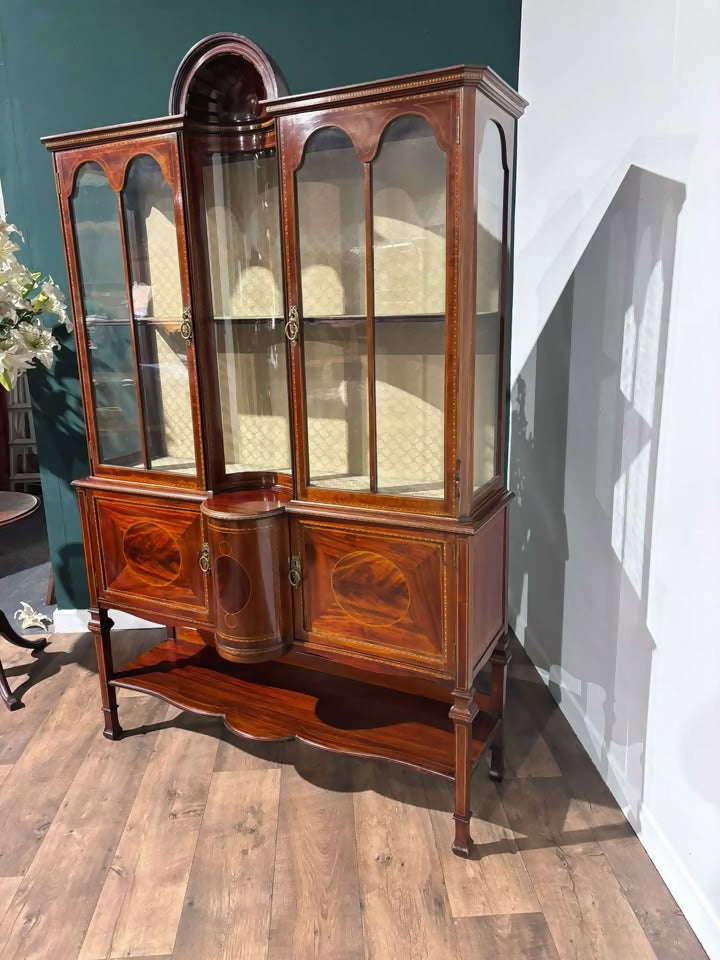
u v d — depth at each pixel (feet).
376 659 5.28
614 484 5.71
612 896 4.89
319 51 7.42
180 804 5.84
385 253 4.66
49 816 5.72
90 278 5.80
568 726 6.89
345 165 4.66
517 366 8.23
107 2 7.35
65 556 8.75
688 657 4.62
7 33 7.47
